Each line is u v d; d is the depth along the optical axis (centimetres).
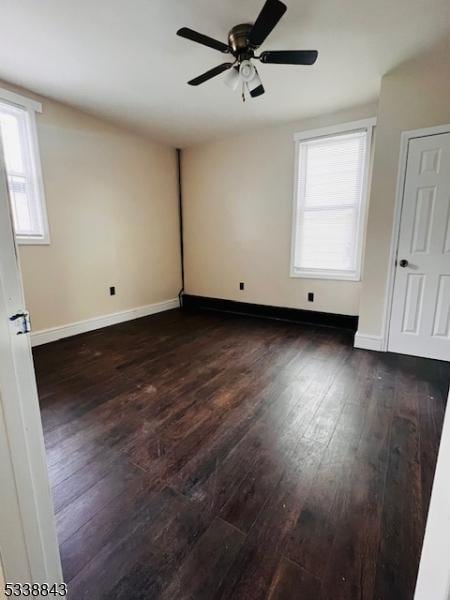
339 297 386
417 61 246
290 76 269
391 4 185
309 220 393
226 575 103
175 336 359
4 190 63
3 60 241
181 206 500
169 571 104
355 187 358
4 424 62
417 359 286
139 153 419
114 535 117
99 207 375
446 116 250
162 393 226
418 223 273
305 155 382
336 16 195
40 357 295
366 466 153
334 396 221
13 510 65
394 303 295
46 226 322
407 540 114
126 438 175
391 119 268
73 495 136
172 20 198
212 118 362
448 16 194
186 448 167
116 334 366
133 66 250
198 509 129
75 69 255
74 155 341
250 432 180
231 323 416
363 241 361
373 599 95
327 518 124
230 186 444
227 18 196
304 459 158
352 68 256
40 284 326
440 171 258
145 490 139
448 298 271
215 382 243
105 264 392
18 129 298
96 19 196
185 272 521
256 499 133
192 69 255
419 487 139
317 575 103
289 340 344
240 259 456
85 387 236
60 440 174
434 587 59
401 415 196
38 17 193
